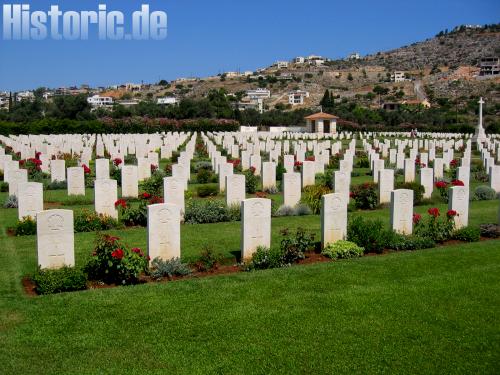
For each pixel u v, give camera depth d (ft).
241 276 42.50
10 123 242.99
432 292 38.65
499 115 372.58
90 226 59.72
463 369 27.89
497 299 37.27
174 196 64.49
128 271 40.78
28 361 28.55
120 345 30.30
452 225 55.62
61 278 39.17
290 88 654.12
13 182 76.59
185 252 49.83
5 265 45.62
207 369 27.78
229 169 88.63
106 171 92.68
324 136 263.90
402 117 345.92
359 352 29.58
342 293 38.42
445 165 123.34
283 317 34.12
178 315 34.35
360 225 51.85
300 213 70.13
